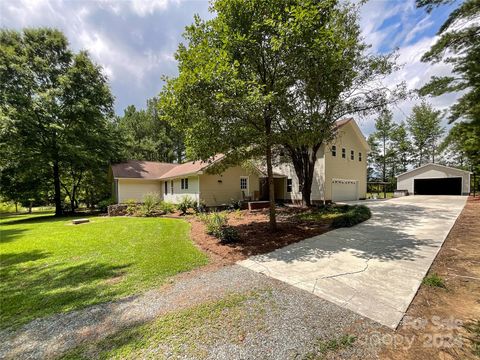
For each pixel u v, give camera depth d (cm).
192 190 1557
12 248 626
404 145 3388
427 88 1009
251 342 228
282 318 267
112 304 317
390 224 791
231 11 595
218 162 775
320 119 686
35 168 1562
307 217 986
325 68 634
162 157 3209
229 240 623
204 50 566
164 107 632
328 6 640
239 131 620
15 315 296
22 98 1478
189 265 462
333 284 352
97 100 1800
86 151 1695
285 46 562
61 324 273
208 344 227
